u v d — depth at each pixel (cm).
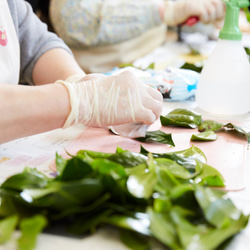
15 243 40
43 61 94
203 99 88
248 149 70
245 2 83
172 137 74
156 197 45
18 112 58
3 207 45
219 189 54
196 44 174
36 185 46
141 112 65
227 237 41
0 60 81
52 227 44
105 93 64
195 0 150
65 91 62
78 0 149
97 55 156
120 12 151
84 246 41
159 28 168
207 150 68
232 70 83
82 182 42
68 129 77
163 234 39
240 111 86
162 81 94
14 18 90
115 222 41
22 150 66
